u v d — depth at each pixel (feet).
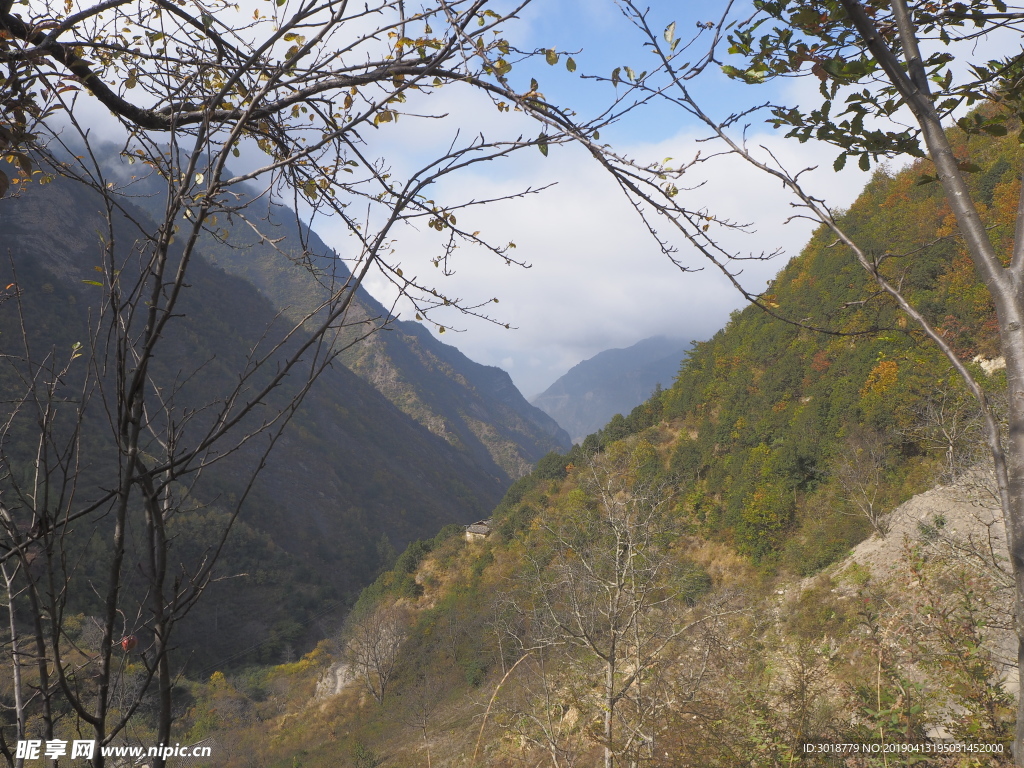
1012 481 5.57
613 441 165.07
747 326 165.68
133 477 5.45
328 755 96.63
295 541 265.75
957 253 98.32
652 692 24.43
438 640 117.60
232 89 6.98
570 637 27.30
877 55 6.09
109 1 6.03
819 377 119.14
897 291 6.04
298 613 184.44
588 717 27.12
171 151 5.82
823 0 6.59
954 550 21.36
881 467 88.69
